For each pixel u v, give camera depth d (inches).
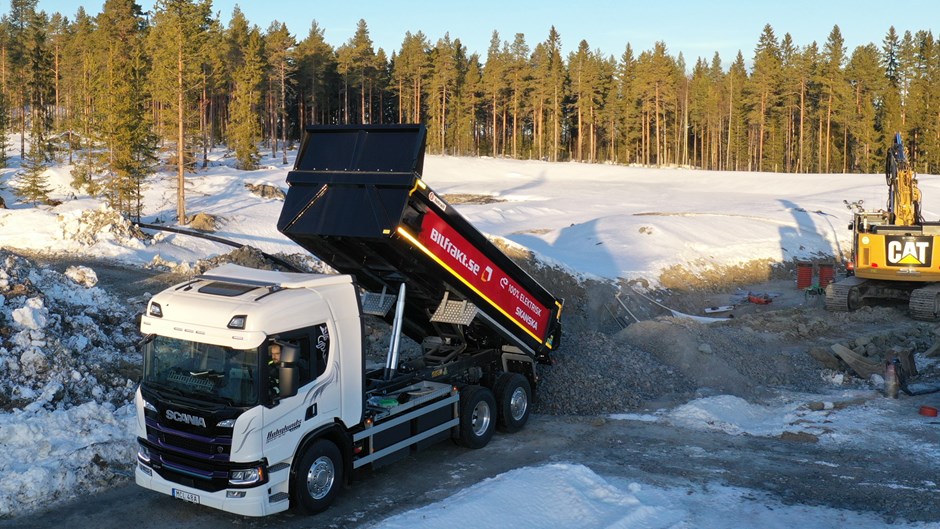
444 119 4259.4
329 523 339.3
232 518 344.5
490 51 4889.3
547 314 511.2
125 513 349.1
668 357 650.2
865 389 632.4
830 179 3021.7
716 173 3427.7
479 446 453.7
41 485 361.1
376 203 383.2
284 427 324.8
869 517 349.7
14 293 569.0
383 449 386.9
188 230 1577.3
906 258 988.6
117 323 636.1
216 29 2842.0
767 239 1726.1
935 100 3887.8
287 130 4475.9
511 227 1977.1
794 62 4121.6
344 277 363.6
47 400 463.2
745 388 611.5
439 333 498.6
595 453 448.8
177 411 325.1
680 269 1406.3
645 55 4552.2
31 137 3400.6
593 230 1667.1
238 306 321.4
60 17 4544.8
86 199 2038.6
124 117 1856.5
